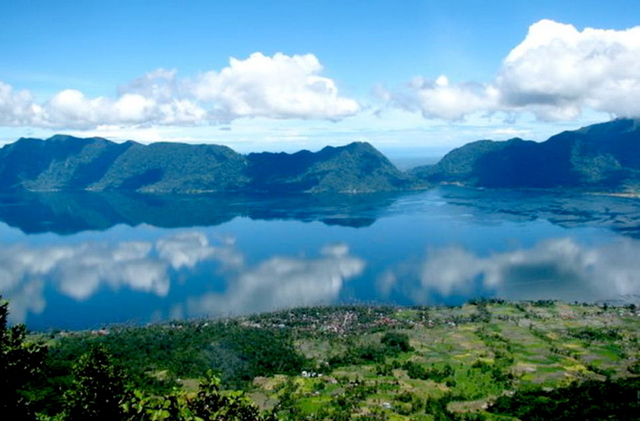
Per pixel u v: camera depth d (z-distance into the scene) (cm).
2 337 4947
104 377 7006
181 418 4056
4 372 4750
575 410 14125
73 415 6631
